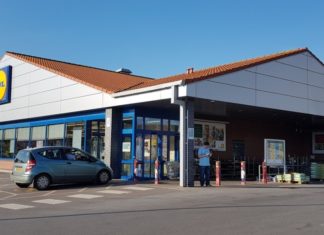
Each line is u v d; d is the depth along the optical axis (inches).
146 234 313.6
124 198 540.4
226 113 958.4
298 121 1138.7
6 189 671.8
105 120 853.8
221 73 737.6
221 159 1055.0
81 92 916.0
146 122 835.4
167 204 479.8
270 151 860.0
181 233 316.2
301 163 1124.5
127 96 792.3
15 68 1183.6
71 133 973.2
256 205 467.2
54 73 1015.0
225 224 350.6
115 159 837.2
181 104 703.1
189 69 1013.8
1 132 1268.5
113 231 325.7
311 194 592.7
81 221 370.3
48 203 498.9
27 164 658.2
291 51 907.4
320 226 341.4
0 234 316.8
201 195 569.0
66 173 682.8
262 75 820.6
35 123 1107.9
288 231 321.4
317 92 952.9
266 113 944.3
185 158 700.7
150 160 834.8
